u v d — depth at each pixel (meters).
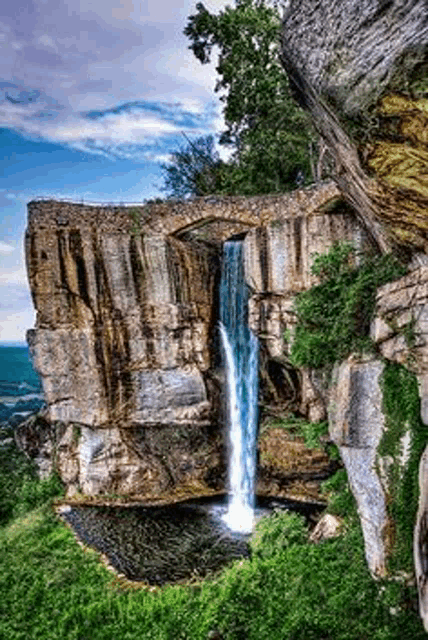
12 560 11.61
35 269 15.88
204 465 16.80
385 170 5.84
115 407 15.86
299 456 14.62
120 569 11.12
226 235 18.16
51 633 8.87
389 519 8.09
